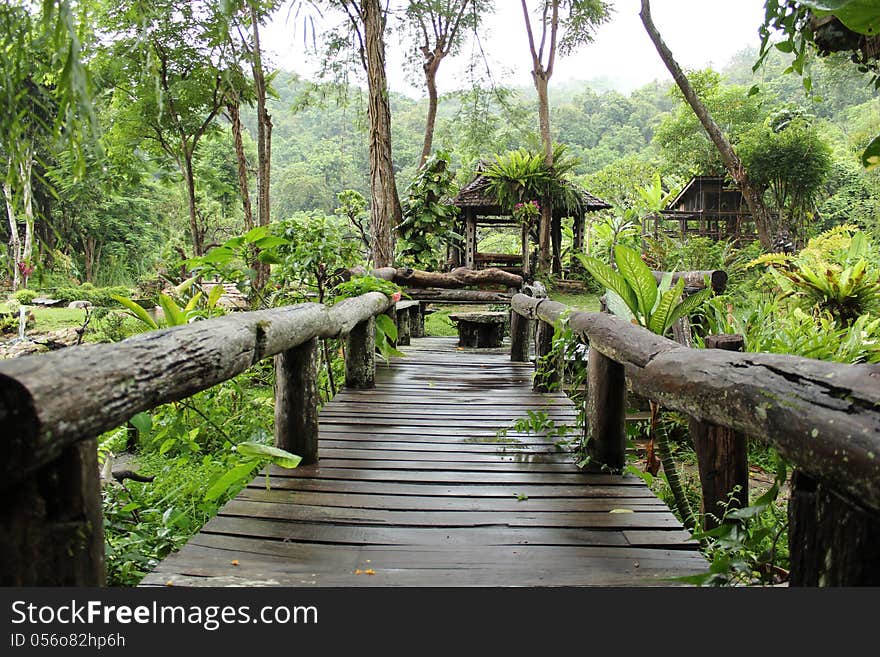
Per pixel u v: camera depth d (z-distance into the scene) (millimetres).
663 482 3941
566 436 3385
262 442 3000
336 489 2559
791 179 16406
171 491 2969
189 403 3211
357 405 4172
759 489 3877
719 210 18375
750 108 20328
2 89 1200
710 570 1579
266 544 2012
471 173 19156
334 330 3176
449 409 4078
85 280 26422
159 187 28438
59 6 1059
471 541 2076
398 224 10531
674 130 21000
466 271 7219
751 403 1200
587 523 2242
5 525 984
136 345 1262
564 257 18531
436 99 15719
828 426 955
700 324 5285
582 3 14852
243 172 12258
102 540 1100
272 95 11938
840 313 6395
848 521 948
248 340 1893
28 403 874
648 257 11984
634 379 2010
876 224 15320
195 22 9859
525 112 16578
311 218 4816
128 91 9711
